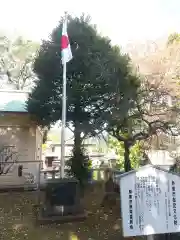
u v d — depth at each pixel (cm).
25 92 1429
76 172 1030
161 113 923
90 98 941
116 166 1212
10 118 1213
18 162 1162
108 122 927
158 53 1045
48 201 743
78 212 754
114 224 706
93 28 1045
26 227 687
